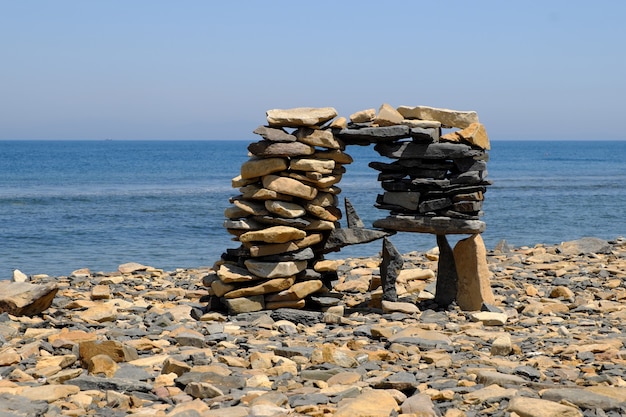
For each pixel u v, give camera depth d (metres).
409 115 9.54
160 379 6.12
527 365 6.58
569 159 117.44
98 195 42.75
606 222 27.70
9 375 6.26
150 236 23.98
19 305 8.74
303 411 5.27
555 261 13.65
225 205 36.25
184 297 10.91
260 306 9.11
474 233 9.19
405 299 10.03
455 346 7.42
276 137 9.03
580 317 9.19
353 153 135.00
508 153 155.25
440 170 9.29
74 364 6.77
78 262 17.97
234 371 6.45
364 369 6.52
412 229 9.40
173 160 103.12
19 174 66.00
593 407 5.34
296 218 9.17
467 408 5.42
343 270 12.98
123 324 8.67
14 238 23.22
